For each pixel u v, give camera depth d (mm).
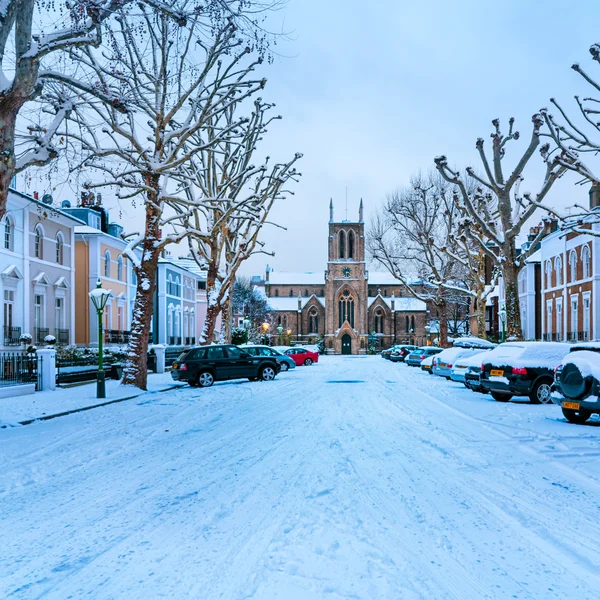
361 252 103125
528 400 17609
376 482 7496
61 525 5883
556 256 41625
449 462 8703
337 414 14477
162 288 50812
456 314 67875
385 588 4297
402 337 108875
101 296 18641
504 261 25516
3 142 11617
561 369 12773
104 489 7332
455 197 30672
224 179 29812
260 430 11961
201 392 21062
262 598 4137
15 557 5000
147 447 10203
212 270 31031
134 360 21766
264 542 5293
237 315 87625
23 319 29344
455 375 22734
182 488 7320
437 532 5559
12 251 28422
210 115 20453
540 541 5316
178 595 4199
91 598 4172
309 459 8977
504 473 7973
